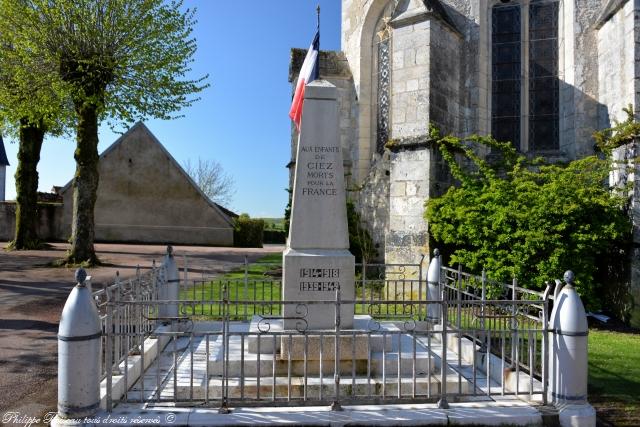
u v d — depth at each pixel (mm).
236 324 8023
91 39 15516
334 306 6098
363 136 16188
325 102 6387
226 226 32312
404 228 11617
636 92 9938
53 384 5914
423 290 11086
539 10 12789
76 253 16969
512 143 12914
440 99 11844
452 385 5605
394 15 12008
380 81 16000
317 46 6664
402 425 4531
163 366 6203
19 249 22688
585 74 11828
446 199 10805
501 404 4934
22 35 15094
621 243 9891
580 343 4777
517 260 9375
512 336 5867
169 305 7750
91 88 15969
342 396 4980
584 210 9461
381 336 6133
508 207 9703
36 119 17109
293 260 6102
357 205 15633
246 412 4609
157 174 31609
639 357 7164
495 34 13125
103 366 5688
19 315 9547
